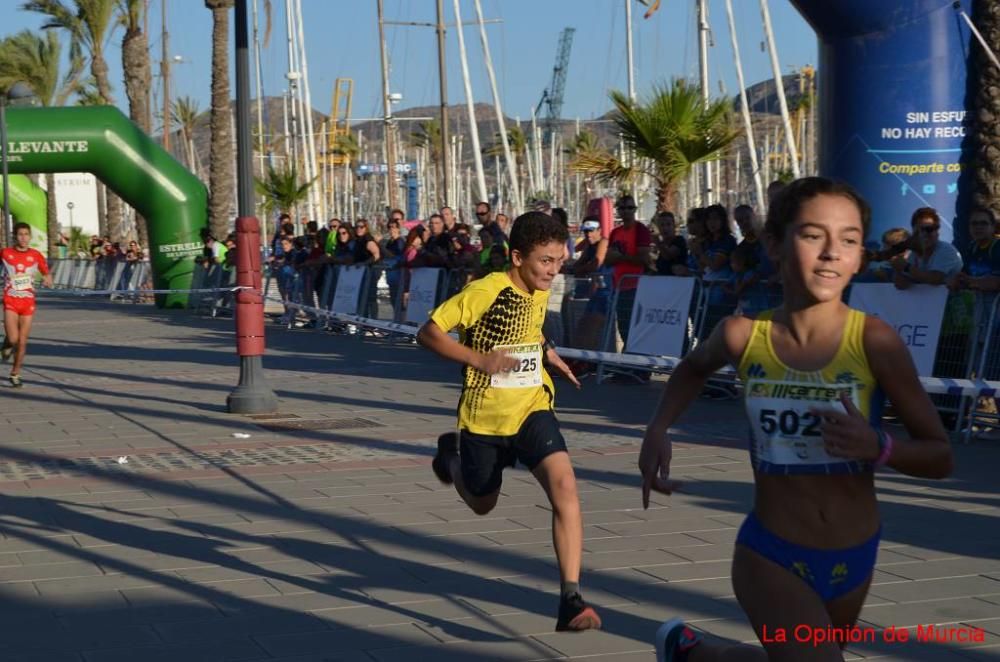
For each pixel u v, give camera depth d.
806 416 2.81
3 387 13.42
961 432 9.32
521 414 4.91
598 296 13.31
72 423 10.59
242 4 10.59
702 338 11.94
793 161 29.52
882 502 7.02
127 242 41.78
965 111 10.55
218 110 29.20
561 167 62.84
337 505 7.09
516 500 7.18
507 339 4.91
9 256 13.30
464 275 16.48
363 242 19.94
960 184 10.61
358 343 18.41
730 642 4.60
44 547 6.18
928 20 10.49
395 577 5.56
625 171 17.98
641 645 4.58
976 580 5.38
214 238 27.11
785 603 2.83
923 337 9.51
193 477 8.00
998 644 4.52
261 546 6.16
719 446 8.95
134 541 6.28
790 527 2.84
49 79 46.84
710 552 5.91
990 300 9.18
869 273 10.33
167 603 5.19
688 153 16.41
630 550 5.98
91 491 7.58
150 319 25.17
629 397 11.87
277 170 37.91
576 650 4.53
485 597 5.23
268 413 11.03
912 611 4.93
